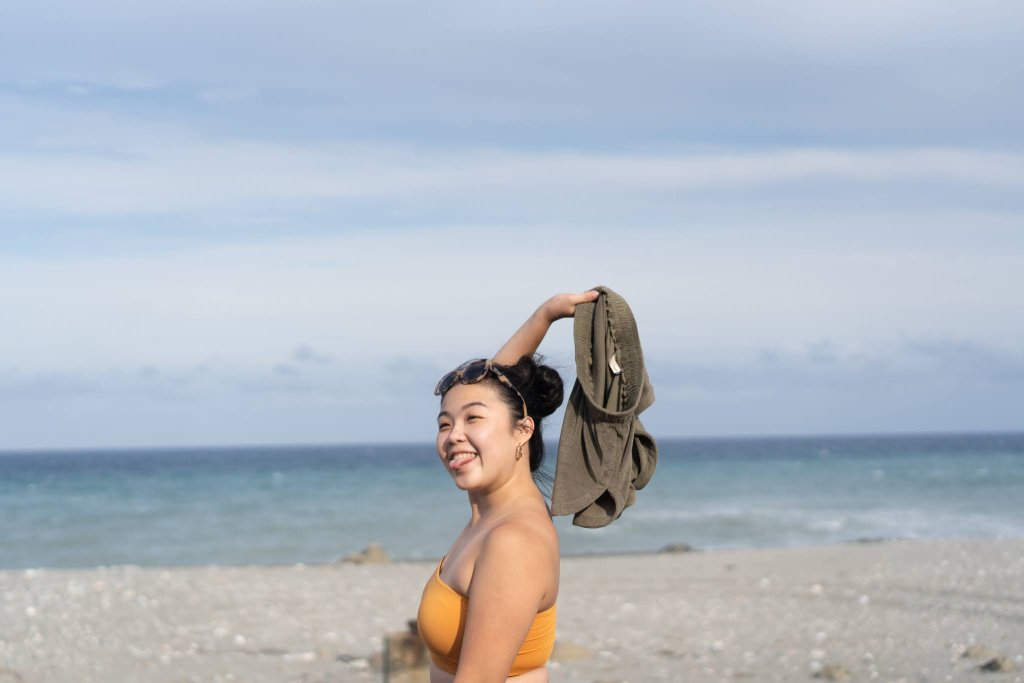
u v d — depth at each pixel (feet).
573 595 47.19
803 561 60.44
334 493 166.81
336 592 48.24
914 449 463.01
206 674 30.40
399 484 193.98
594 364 9.95
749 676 29.60
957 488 164.14
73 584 49.08
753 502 138.10
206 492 172.24
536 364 10.14
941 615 39.86
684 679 29.25
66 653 33.37
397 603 44.93
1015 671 29.48
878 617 39.78
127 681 29.53
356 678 29.84
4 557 86.63
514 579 8.64
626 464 9.79
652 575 55.11
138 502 149.07
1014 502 134.92
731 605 43.78
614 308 10.04
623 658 32.32
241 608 42.98
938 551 63.62
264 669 31.07
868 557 61.31
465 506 137.18
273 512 128.77
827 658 32.01
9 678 29.53
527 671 9.23
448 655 9.10
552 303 10.47
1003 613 40.06
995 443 635.66
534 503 9.56
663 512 120.16
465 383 9.73
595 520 9.80
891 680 28.63
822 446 579.89
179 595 46.24
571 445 9.79
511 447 9.66
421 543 94.63
